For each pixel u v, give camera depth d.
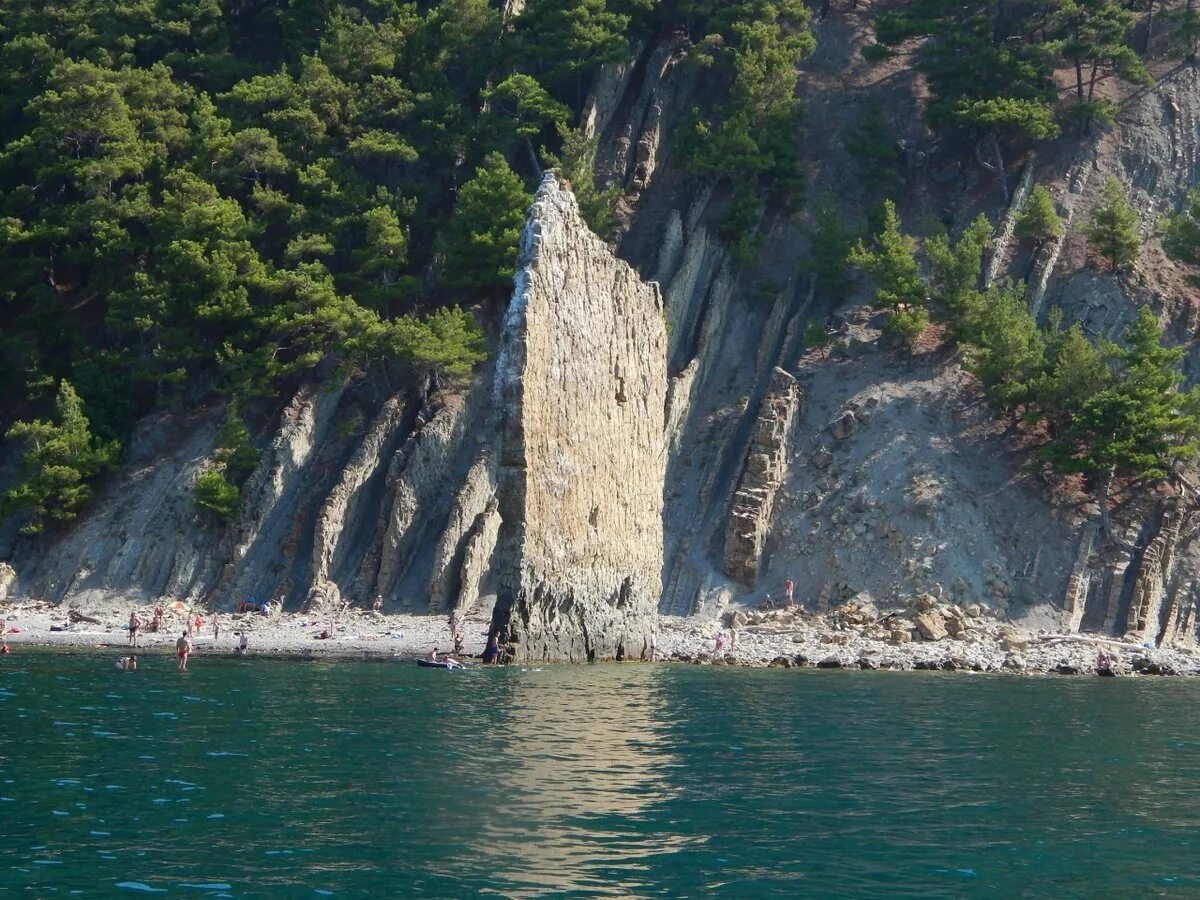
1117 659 58.97
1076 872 22.70
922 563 65.62
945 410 72.56
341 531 71.62
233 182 85.50
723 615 66.94
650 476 60.16
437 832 24.41
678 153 85.62
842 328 77.62
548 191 53.25
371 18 97.69
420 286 82.06
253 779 28.98
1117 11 84.25
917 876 22.27
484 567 69.44
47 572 74.62
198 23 97.50
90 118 85.69
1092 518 67.50
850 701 44.62
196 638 63.28
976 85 85.00
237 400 77.38
